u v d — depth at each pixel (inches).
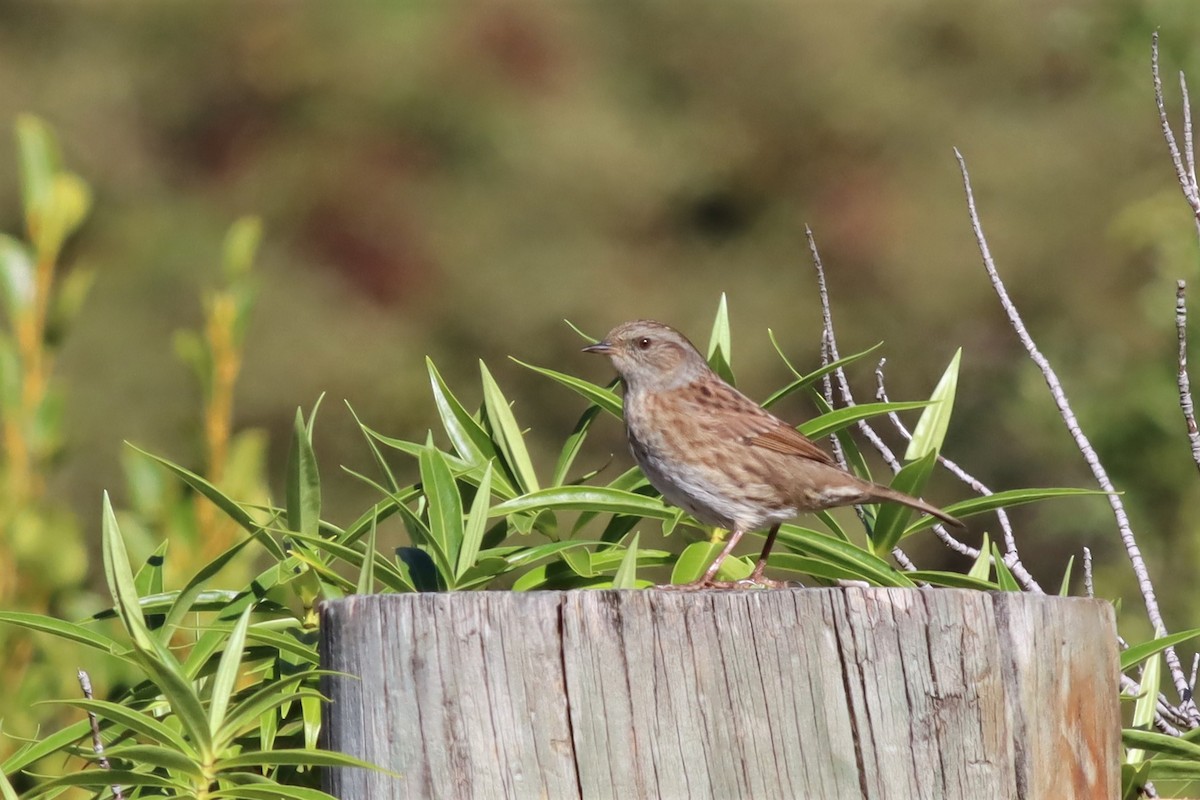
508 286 1071.0
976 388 847.7
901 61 1159.6
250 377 1007.0
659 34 1172.5
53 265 287.9
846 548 290.5
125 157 1101.7
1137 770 245.1
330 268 1084.5
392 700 211.6
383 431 1015.0
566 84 1155.3
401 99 1128.8
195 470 299.7
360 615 215.0
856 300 1083.3
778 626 205.9
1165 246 600.1
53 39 1131.9
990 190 1078.4
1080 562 671.1
